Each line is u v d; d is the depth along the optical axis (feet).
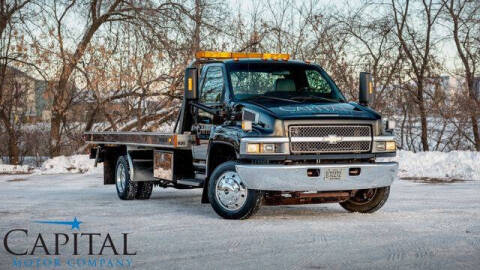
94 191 52.95
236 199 31.96
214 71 36.40
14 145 93.86
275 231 28.14
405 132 85.92
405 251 22.95
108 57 84.17
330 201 33.24
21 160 95.71
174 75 85.40
